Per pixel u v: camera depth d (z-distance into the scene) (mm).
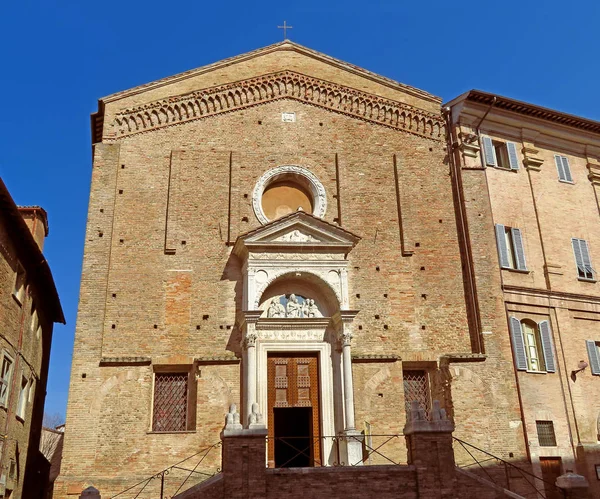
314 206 30891
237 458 19672
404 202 31328
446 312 29672
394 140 32719
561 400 29969
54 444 58625
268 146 31547
